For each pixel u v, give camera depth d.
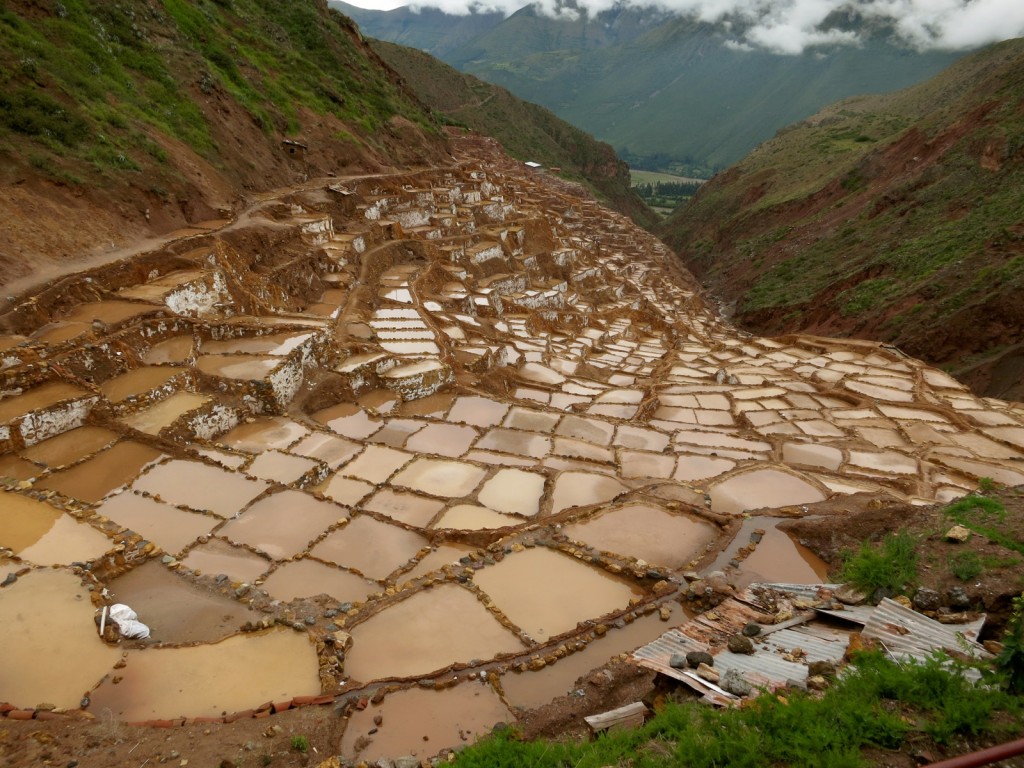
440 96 131.38
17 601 11.30
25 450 16.45
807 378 37.09
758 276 83.88
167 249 25.70
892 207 72.50
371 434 21.89
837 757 6.60
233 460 17.64
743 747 6.97
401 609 12.26
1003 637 8.05
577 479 18.36
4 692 9.64
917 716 7.10
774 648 9.38
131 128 30.52
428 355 28.73
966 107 76.19
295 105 52.88
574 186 113.25
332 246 37.94
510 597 12.88
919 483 21.16
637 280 80.31
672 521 15.70
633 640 11.73
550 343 41.34
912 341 50.22
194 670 10.41
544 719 9.61
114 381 19.72
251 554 13.84
